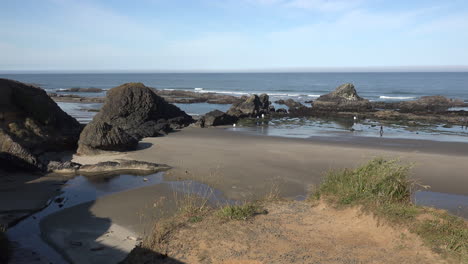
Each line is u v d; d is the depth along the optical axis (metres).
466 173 14.98
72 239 8.84
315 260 5.58
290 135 26.22
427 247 5.67
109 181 14.12
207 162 17.05
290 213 7.77
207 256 5.80
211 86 101.25
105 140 18.58
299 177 14.50
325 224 7.10
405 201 7.55
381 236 6.35
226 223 7.05
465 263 5.09
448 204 11.45
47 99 20.81
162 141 23.02
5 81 19.23
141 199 11.84
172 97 63.81
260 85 104.62
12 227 9.63
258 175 14.80
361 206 7.23
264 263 5.52
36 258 7.75
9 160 14.95
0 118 17.25
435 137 25.14
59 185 13.63
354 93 51.03
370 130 28.81
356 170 8.66
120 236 8.96
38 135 18.05
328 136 25.53
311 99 59.66
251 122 34.12
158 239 6.43
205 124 31.44
